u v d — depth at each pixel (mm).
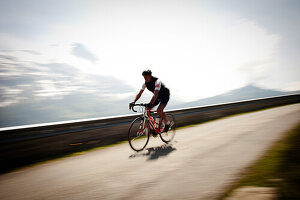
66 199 2143
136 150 3977
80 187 2447
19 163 3512
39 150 3820
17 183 2723
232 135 4988
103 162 3455
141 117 4094
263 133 4910
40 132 3980
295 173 2215
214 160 3100
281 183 2018
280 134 4609
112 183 2500
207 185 2215
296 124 5789
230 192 1980
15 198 2252
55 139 4094
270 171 2385
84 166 3309
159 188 2246
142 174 2740
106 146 4879
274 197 1753
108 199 2074
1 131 3400
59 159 3854
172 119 4922
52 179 2801
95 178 2721
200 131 5980
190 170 2744
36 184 2646
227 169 2660
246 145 3875
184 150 3852
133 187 2334
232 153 3408
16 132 3600
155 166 3035
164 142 4695
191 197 1963
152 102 3928
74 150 4387
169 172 2732
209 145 4117
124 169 3004
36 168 3367
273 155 3021
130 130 3838
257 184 2078
